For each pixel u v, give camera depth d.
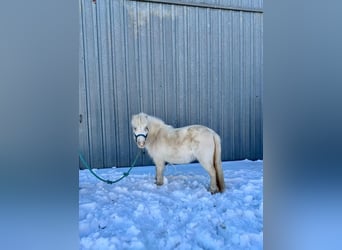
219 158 2.67
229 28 4.13
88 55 3.56
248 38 4.24
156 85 3.88
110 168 3.71
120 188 2.77
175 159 2.77
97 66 3.61
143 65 3.80
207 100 4.12
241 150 4.34
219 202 2.44
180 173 3.43
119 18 3.65
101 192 2.67
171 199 2.51
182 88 3.99
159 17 3.81
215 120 4.18
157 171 2.89
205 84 4.09
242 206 2.36
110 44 3.64
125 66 3.73
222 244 1.76
